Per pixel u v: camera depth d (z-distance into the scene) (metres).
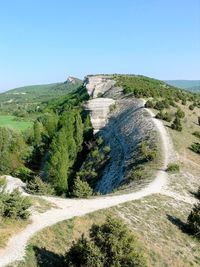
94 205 38.16
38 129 109.44
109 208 37.41
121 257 23.83
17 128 185.00
